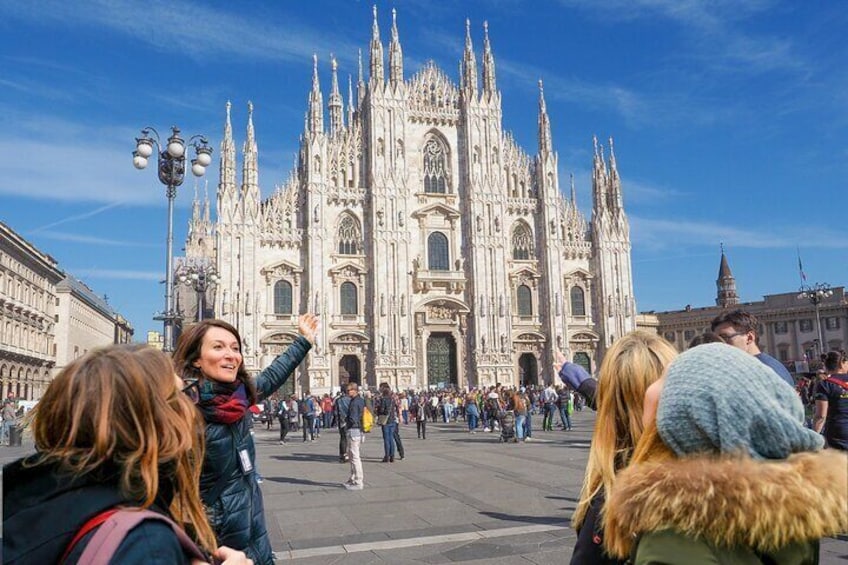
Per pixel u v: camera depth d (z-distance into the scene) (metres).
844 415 12.08
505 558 11.62
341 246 75.75
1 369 76.12
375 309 73.88
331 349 72.94
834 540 12.03
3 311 75.94
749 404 2.88
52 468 2.93
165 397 3.31
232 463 5.99
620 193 85.38
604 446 4.60
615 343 5.01
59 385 3.13
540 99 84.38
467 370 77.25
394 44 79.75
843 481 2.76
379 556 11.98
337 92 90.38
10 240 75.62
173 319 30.52
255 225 71.81
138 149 29.72
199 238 93.19
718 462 2.88
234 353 6.22
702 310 127.56
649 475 3.01
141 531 2.75
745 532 2.73
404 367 73.81
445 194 79.75
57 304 110.56
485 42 83.56
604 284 82.50
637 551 3.03
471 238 78.56
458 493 18.56
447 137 81.12
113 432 2.98
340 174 76.62
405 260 75.75
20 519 2.79
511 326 78.44
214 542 3.59
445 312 77.25
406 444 36.72
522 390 64.00
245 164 72.75
